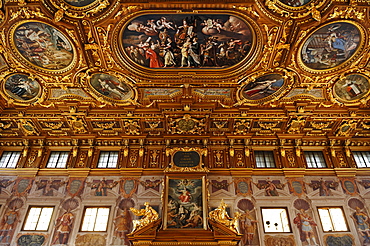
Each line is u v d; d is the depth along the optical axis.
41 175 17.22
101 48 13.45
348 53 13.84
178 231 14.74
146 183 16.95
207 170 16.89
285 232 15.31
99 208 16.12
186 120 17.19
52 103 16.44
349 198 16.47
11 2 11.57
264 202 16.31
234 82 15.09
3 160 17.80
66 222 15.57
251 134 18.20
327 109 16.78
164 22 12.66
